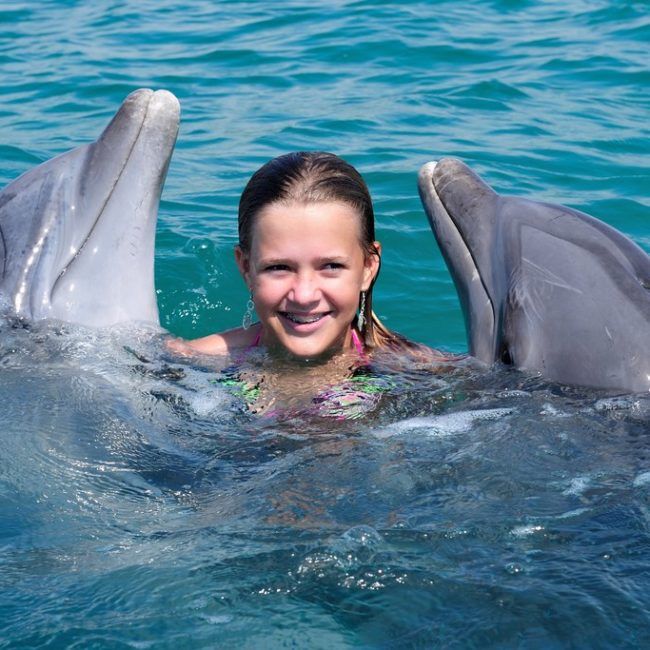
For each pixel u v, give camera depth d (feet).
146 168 14.99
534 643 8.91
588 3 47.67
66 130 32.24
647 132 31.35
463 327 20.20
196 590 9.67
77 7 50.78
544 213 13.88
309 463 11.62
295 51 41.32
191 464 11.84
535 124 32.19
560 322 13.08
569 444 11.83
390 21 44.88
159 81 37.86
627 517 10.46
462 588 9.56
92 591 9.75
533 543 10.14
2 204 15.25
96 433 12.32
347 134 31.37
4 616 9.44
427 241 23.39
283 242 13.12
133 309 15.01
